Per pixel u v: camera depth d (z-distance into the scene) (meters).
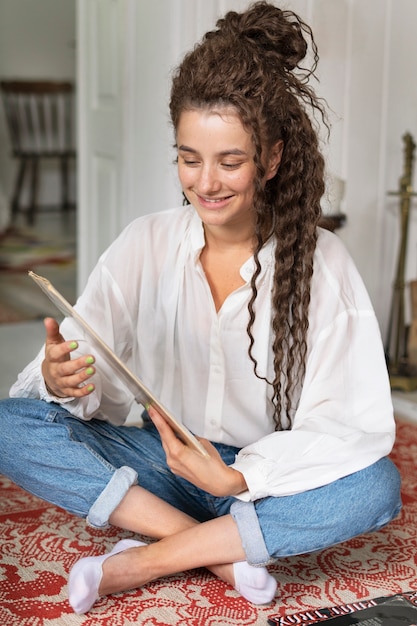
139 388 1.50
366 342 1.71
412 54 3.32
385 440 1.66
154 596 1.69
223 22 1.63
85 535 1.97
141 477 1.81
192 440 1.53
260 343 1.70
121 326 1.81
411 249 3.49
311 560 1.88
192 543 1.65
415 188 3.45
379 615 1.53
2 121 7.15
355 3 3.15
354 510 1.62
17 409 1.72
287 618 1.53
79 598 1.58
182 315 1.74
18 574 1.77
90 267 3.60
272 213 1.67
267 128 1.55
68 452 1.69
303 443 1.62
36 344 3.68
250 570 1.64
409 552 1.93
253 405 1.74
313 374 1.68
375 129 3.30
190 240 1.73
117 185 3.32
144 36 3.04
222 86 1.50
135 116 3.15
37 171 7.24
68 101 7.38
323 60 3.13
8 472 1.73
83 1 3.44
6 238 6.05
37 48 7.25
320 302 1.69
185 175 1.57
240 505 1.64
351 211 3.33
